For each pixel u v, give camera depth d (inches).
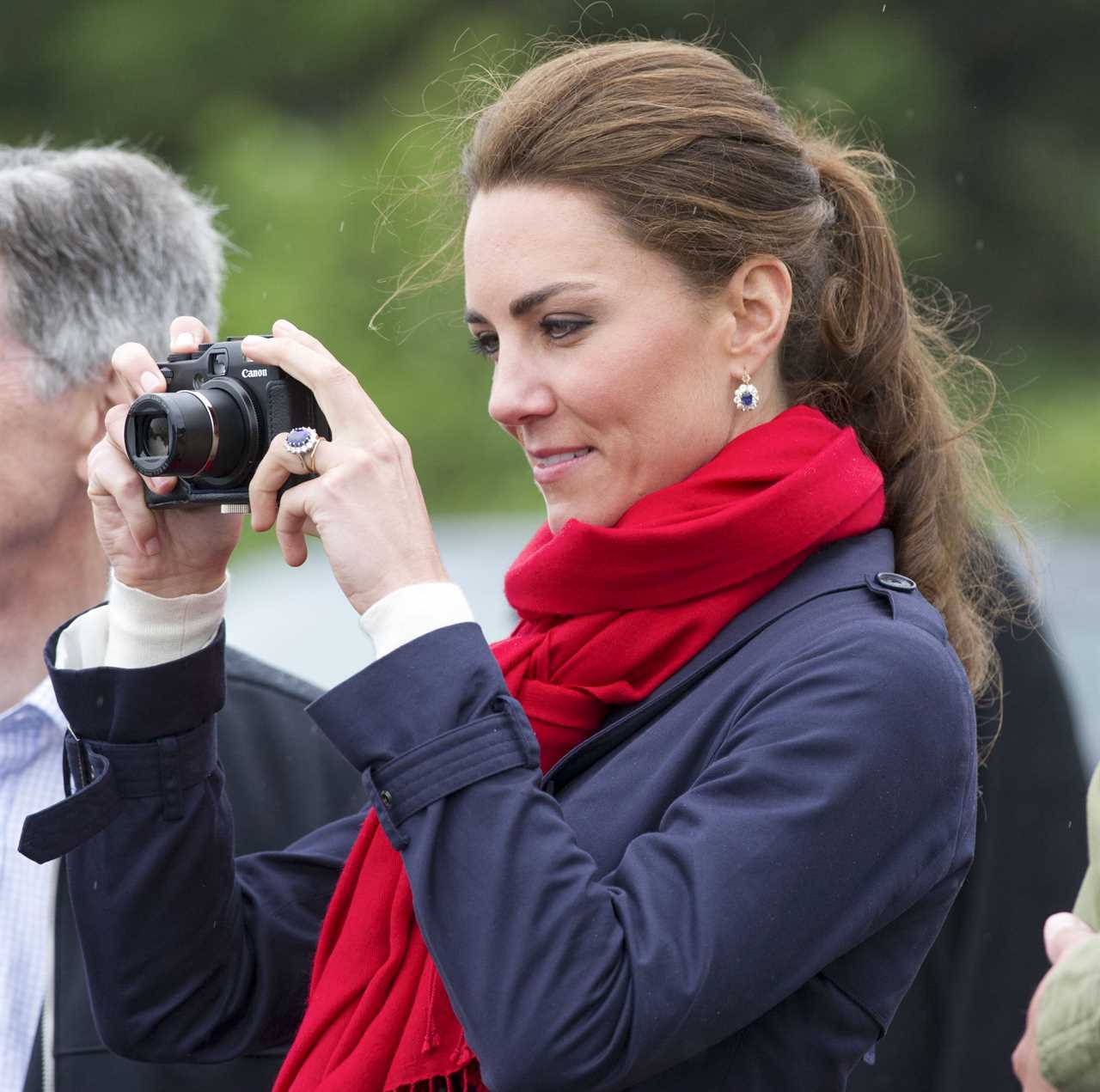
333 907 316.5
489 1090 273.4
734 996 266.2
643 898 268.7
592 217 297.1
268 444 306.8
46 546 405.1
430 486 1752.0
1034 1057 260.2
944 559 333.4
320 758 418.6
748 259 305.0
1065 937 268.4
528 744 279.4
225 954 336.2
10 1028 390.3
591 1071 262.2
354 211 1802.4
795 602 301.1
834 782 273.0
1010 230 2076.8
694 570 300.2
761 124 310.8
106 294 406.0
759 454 305.9
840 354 327.0
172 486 316.8
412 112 1881.2
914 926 291.7
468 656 282.7
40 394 398.0
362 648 673.6
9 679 405.4
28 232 398.6
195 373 316.8
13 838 398.9
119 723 324.2
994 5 2042.3
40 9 1934.1
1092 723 579.8
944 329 388.2
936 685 282.5
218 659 330.3
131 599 327.3
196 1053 337.4
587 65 309.6
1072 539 705.6
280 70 1947.6
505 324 303.0
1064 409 1993.1
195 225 434.0
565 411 301.6
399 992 294.7
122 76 1927.9
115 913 327.6
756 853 269.1
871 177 348.2
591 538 299.0
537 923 265.1
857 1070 444.8
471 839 271.1
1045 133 2087.8
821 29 2030.0
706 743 290.0
